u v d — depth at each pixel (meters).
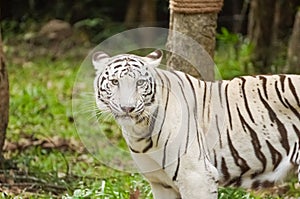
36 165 14.16
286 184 12.32
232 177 9.66
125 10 31.61
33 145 15.80
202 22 11.48
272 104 9.61
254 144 9.56
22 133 16.97
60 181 12.98
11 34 28.77
